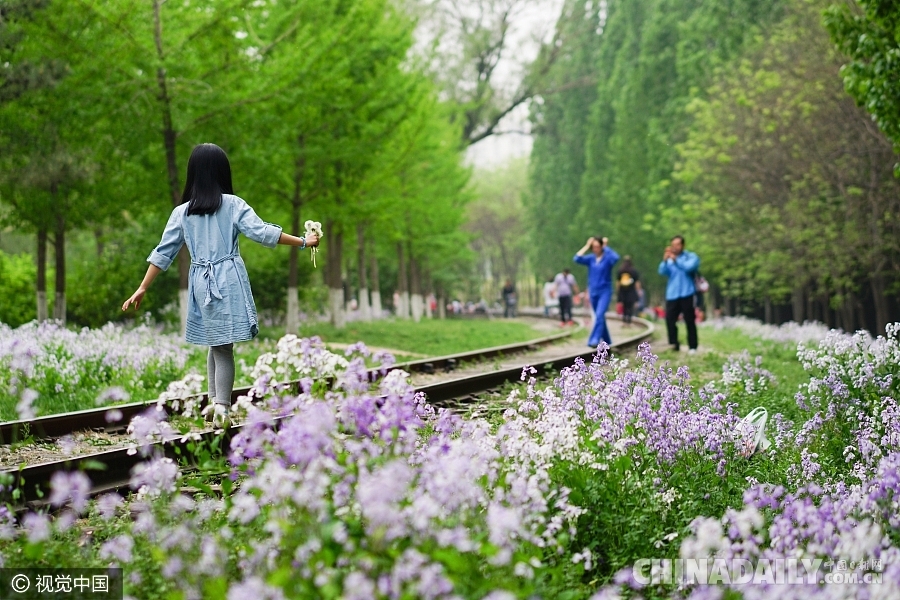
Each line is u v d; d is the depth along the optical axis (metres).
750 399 10.30
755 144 32.38
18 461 6.53
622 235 52.91
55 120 19.86
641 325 33.44
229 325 6.66
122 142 20.36
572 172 68.50
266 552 3.75
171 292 27.80
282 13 22.47
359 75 24.23
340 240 29.52
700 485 5.69
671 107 47.12
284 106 21.69
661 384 6.94
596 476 5.15
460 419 5.16
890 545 4.57
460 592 3.57
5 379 10.08
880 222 27.83
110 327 14.71
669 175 46.59
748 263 35.78
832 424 8.02
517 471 4.61
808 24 29.48
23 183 20.47
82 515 5.38
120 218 24.83
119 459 6.38
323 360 4.73
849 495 5.31
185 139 20.75
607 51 61.44
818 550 4.06
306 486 3.60
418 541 3.57
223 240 6.70
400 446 4.36
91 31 18.95
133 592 4.15
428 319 45.34
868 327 39.66
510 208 110.31
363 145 24.38
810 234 29.42
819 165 28.39
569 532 4.49
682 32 44.94
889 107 13.20
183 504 4.33
